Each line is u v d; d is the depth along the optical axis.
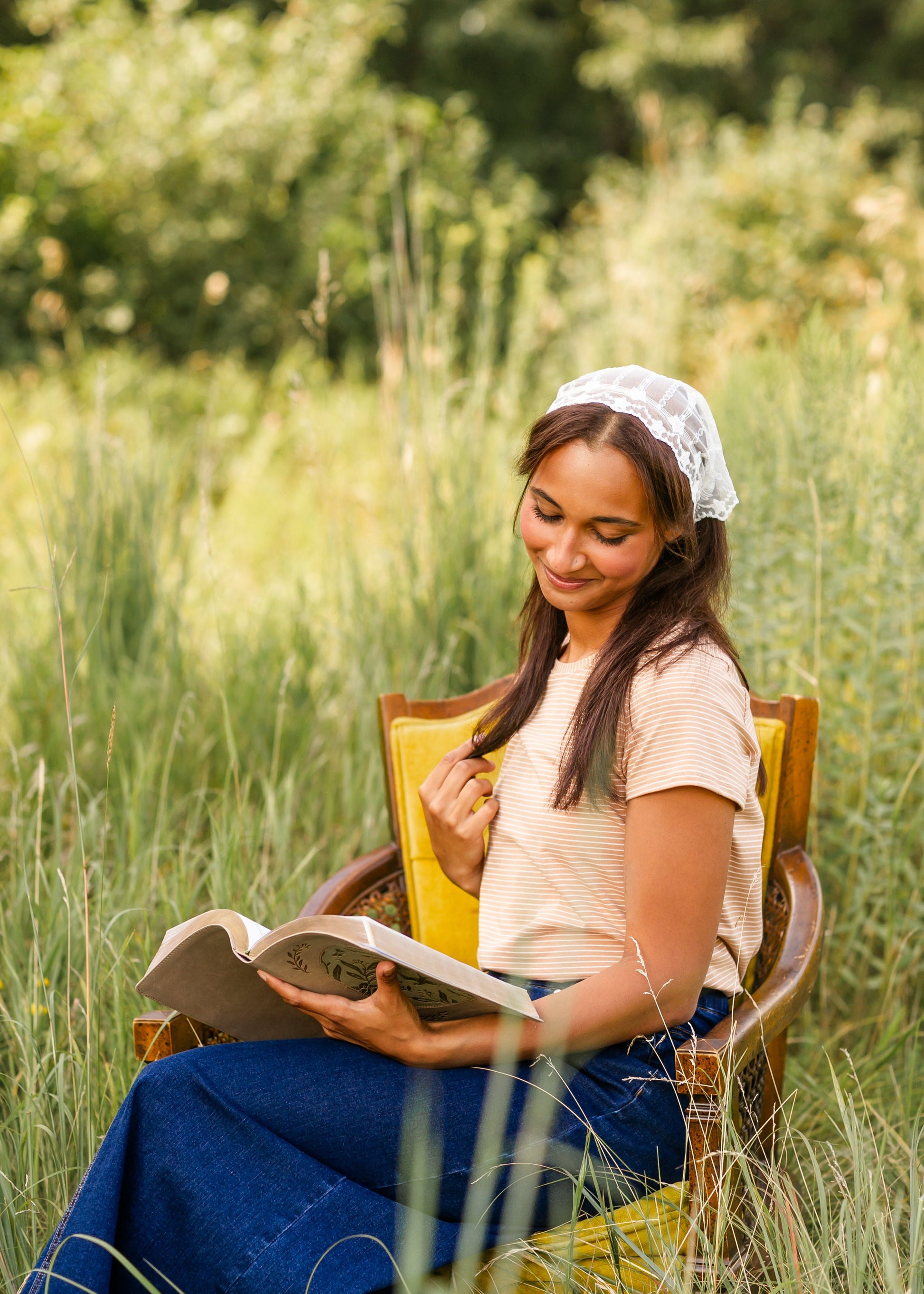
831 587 2.72
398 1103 1.42
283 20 8.75
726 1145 1.43
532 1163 1.42
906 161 7.98
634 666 1.53
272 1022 1.63
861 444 2.88
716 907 1.46
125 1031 1.95
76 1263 1.28
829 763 2.68
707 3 11.89
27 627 3.44
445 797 1.70
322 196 7.88
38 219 7.49
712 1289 1.37
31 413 5.81
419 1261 1.23
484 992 1.36
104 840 2.29
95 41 7.93
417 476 3.40
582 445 1.52
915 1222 1.44
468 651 3.19
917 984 2.48
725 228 7.33
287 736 3.06
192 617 3.63
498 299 5.99
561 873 1.57
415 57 11.55
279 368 7.14
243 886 2.25
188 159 7.58
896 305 4.59
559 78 11.91
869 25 12.30
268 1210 1.34
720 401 3.75
